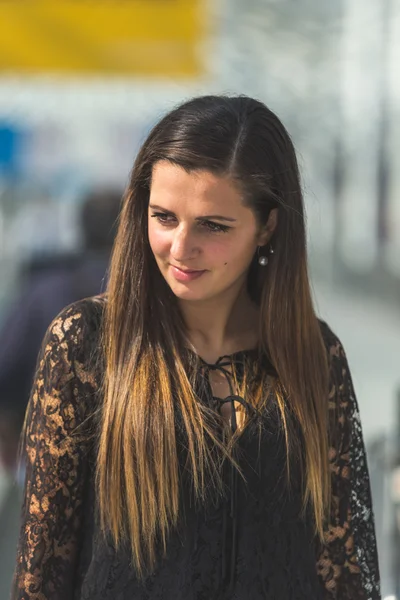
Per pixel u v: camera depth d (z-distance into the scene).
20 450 3.57
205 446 3.25
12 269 19.03
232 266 3.31
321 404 3.55
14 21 9.77
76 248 7.09
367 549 3.76
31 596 3.28
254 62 19.34
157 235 3.25
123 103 14.65
